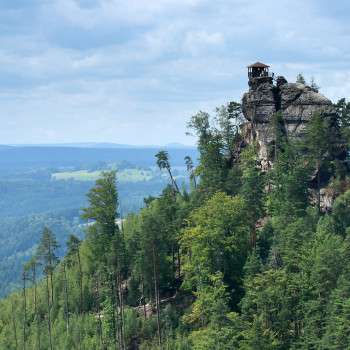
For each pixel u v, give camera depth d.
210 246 117.56
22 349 134.38
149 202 165.00
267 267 110.56
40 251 139.00
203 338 104.44
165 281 127.38
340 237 114.00
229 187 140.75
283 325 98.69
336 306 91.69
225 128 163.25
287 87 152.38
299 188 129.88
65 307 140.25
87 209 136.75
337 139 143.88
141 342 120.56
